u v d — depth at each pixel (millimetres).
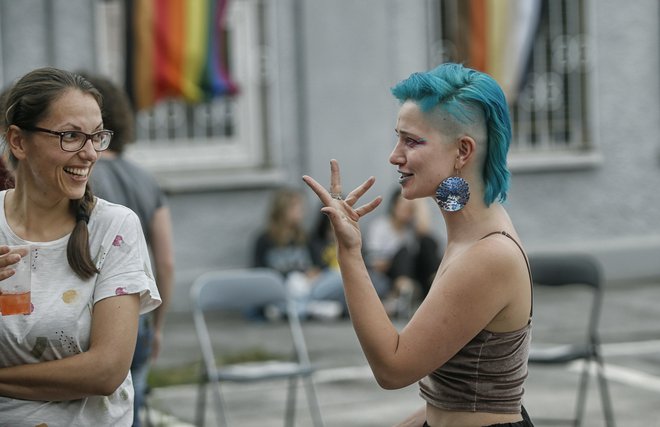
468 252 4773
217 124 18016
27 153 4656
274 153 18156
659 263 19953
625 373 12969
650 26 19875
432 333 4719
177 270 17719
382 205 18281
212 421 11172
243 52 18000
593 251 19578
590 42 19547
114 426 4824
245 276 10875
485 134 4848
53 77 4656
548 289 18750
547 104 19469
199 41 16969
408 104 4879
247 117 18094
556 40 19406
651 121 20000
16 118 4629
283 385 12734
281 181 18156
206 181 17703
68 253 4688
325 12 18141
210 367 10141
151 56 16766
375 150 18375
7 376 4570
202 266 17844
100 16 17094
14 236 4738
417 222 16984
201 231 17828
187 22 16906
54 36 16828
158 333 7809
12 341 4625
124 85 16750
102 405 4777
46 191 4699
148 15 16750
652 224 20078
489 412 4844
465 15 18625
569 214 19672
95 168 7230
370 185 4914
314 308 16578
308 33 18109
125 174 7379
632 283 19641
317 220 17188
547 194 19578
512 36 18547
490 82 4844
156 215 7551
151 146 17688
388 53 18422
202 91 17047
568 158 19516
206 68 17031
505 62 18547
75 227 4742
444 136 4824
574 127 19656
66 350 4680
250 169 18094
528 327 4887
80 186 4684
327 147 18234
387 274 16891
